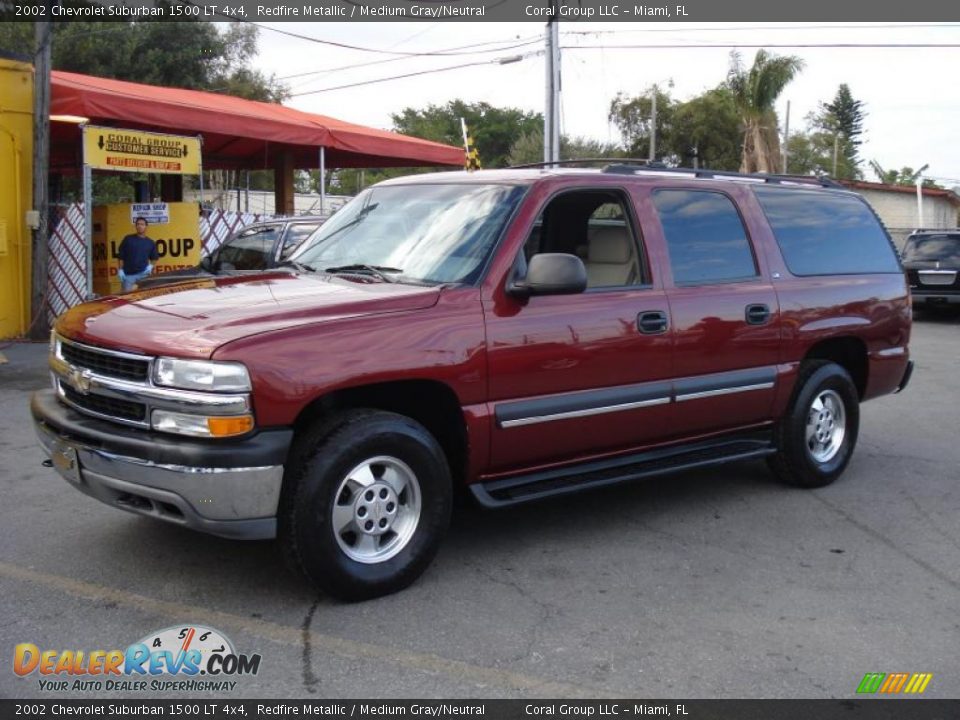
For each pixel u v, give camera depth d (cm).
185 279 548
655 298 523
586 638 400
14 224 1346
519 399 468
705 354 545
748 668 377
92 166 1352
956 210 4103
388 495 434
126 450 398
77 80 1527
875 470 701
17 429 774
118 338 412
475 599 439
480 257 469
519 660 379
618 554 505
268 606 425
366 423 421
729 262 575
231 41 3403
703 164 4053
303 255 548
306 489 404
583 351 487
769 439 616
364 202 569
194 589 442
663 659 383
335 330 411
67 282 1454
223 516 389
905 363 695
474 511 576
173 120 1489
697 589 459
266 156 2109
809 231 634
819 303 616
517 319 465
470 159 1742
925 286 1769
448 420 461
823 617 428
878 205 3959
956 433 835
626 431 517
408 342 427
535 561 491
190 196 2933
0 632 396
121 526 528
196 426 386
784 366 596
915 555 516
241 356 386
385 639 394
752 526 560
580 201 535
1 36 2784
